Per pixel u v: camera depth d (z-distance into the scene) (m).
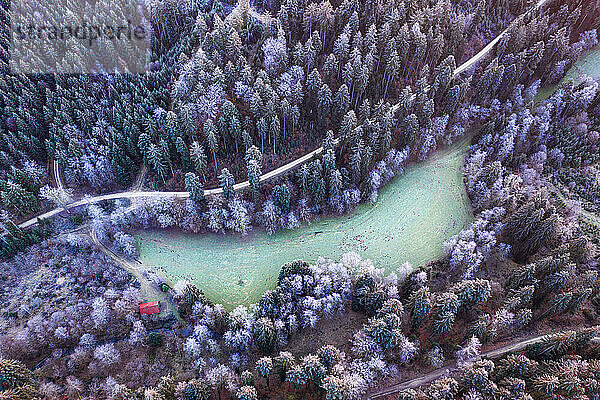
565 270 91.44
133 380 84.81
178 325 94.56
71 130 117.31
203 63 121.25
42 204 115.44
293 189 114.12
